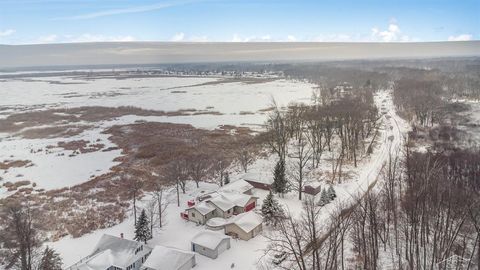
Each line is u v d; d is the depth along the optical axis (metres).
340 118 76.06
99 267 33.16
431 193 38.84
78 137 98.75
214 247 36.50
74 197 56.41
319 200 48.50
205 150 80.44
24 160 78.38
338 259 34.59
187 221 45.94
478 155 57.50
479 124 86.44
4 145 92.00
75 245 41.16
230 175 63.31
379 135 86.75
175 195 54.88
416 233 33.56
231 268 34.69
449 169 52.34
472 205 36.53
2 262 34.66
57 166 74.12
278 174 53.66
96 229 45.25
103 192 58.28
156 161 73.81
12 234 36.41
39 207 52.19
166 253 34.50
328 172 62.91
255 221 41.62
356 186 55.62
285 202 50.44
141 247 36.41
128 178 64.44
